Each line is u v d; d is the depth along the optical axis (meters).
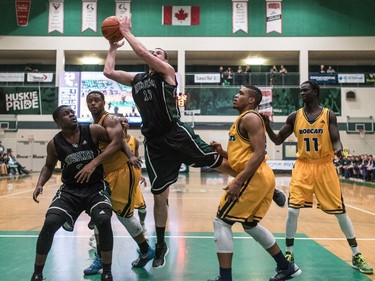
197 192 11.02
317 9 22.70
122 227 5.49
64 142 2.91
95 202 2.83
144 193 10.34
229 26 22.70
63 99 20.73
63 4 22.88
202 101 21.38
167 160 3.20
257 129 2.70
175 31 22.66
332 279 3.19
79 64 25.72
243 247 4.30
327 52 23.33
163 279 3.18
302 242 4.58
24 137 21.80
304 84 3.59
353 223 5.96
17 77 22.09
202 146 3.14
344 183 14.66
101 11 22.84
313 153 3.54
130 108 20.34
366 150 21.38
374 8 22.64
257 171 2.76
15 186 12.87
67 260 3.72
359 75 21.89
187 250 4.16
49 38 22.81
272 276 3.26
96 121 3.17
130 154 3.25
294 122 3.70
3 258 3.78
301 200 3.53
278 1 22.73
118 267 3.53
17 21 22.80
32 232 5.12
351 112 21.56
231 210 2.72
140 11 22.72
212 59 25.56
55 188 12.15
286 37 22.64
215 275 3.28
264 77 21.59
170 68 3.15
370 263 3.65
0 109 21.81
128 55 24.39
